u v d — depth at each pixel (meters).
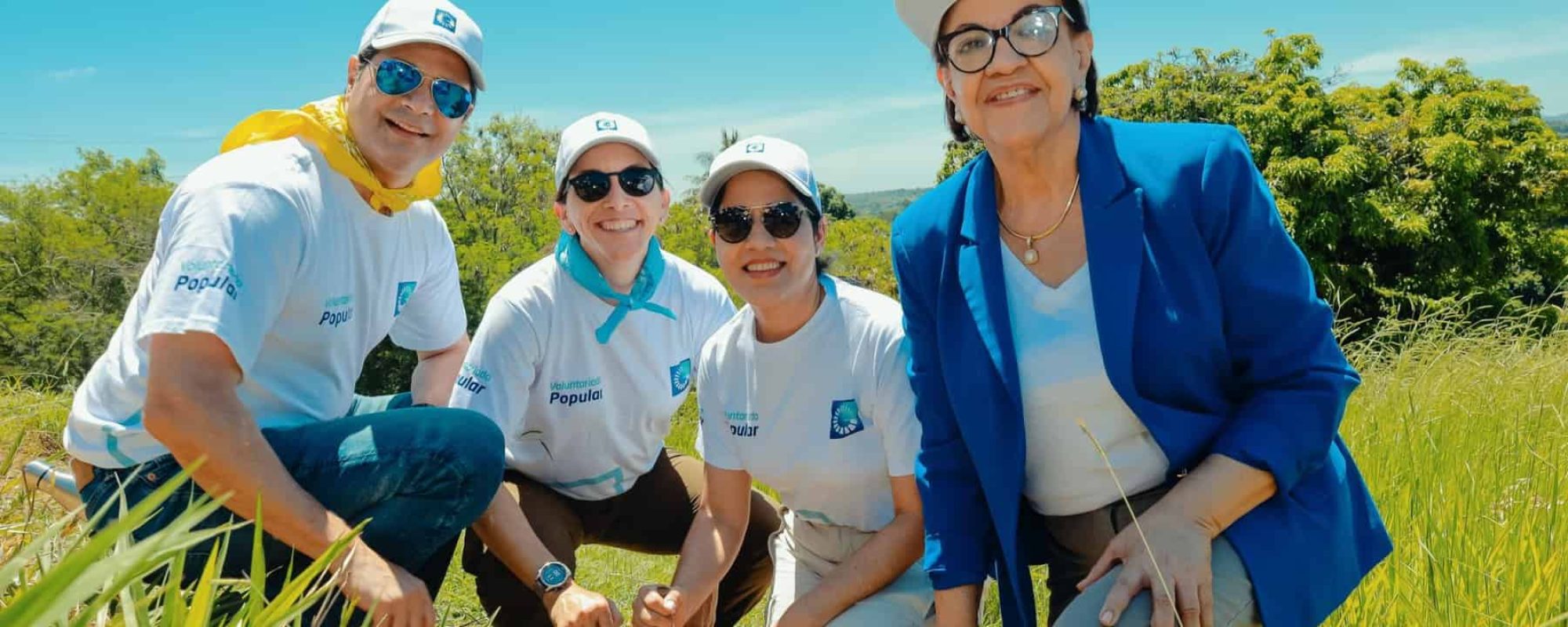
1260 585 2.12
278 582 2.65
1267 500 2.22
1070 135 2.39
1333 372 2.24
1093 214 2.33
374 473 2.63
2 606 1.61
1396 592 2.65
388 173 2.94
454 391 3.26
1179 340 2.29
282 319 2.71
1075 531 2.63
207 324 2.37
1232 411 2.40
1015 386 2.42
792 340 2.92
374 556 2.43
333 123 2.85
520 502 3.39
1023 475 2.51
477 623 3.11
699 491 3.68
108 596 1.31
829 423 2.94
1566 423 3.81
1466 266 23.64
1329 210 23.08
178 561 1.64
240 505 2.39
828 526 3.10
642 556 4.34
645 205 3.27
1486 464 3.42
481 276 19.66
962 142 2.71
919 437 2.84
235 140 2.87
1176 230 2.28
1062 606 2.81
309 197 2.70
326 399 2.88
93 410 2.64
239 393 2.71
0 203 21.16
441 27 2.90
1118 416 2.42
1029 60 2.32
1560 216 25.27
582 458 3.48
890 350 2.88
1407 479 3.39
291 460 2.65
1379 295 23.02
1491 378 4.90
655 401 3.50
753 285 2.85
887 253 19.47
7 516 2.48
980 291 2.47
